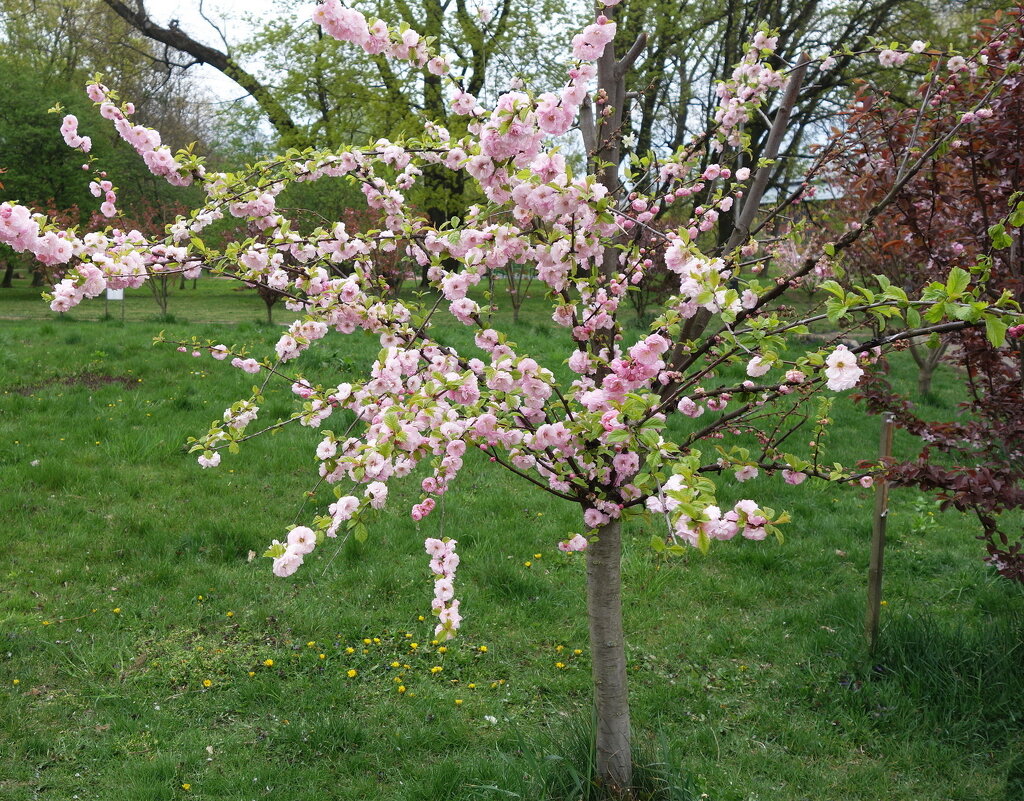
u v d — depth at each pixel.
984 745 3.62
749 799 3.26
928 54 3.81
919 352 11.52
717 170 3.52
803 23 17.69
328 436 2.94
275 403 8.54
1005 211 3.99
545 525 6.11
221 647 4.34
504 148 2.35
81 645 4.27
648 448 2.16
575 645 4.51
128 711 3.76
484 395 2.67
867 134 4.44
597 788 3.07
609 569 3.03
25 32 28.55
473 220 2.72
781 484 7.12
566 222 2.68
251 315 19.70
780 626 4.75
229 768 3.39
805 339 11.52
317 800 3.22
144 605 4.70
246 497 6.37
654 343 2.16
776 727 3.78
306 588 5.02
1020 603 4.88
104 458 6.93
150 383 9.27
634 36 17.83
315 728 3.63
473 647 4.45
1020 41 3.85
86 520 5.74
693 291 2.12
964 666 4.04
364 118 20.19
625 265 3.30
